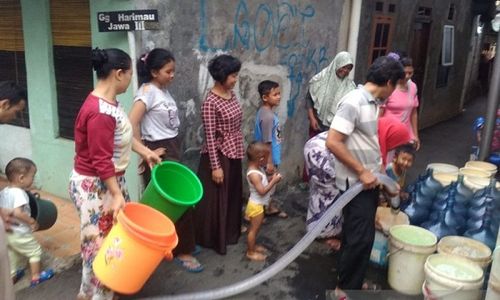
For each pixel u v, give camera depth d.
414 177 5.75
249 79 4.32
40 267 3.12
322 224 2.83
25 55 4.11
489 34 13.40
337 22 5.45
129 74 2.40
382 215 3.40
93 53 2.32
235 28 4.04
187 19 3.56
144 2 3.23
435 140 7.94
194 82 3.74
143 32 3.27
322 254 3.65
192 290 3.05
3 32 4.26
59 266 3.21
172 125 3.17
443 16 8.54
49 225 3.21
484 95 14.20
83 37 3.71
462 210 3.35
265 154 3.35
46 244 3.51
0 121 2.35
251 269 3.37
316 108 4.61
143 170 3.22
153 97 3.03
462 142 7.83
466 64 10.72
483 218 3.16
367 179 2.60
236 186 3.62
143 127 3.12
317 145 3.56
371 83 2.63
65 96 4.02
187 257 3.35
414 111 4.56
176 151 3.24
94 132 2.26
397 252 2.94
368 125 2.61
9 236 2.92
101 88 2.35
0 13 4.21
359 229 2.73
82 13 3.64
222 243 3.53
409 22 7.26
